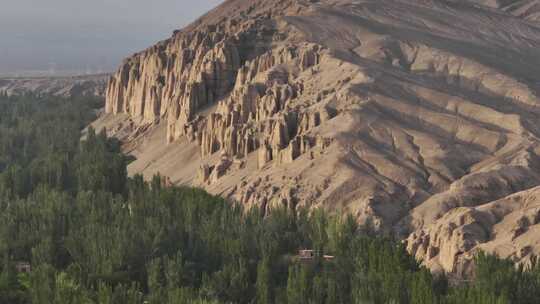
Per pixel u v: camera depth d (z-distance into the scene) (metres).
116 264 170.12
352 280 151.25
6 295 157.00
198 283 164.62
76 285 156.38
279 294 151.00
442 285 146.62
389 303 135.38
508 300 131.25
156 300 146.62
